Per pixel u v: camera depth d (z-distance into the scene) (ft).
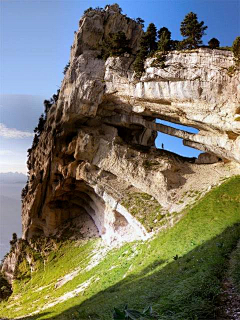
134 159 181.47
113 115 198.39
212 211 131.23
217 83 129.90
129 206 163.73
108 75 174.09
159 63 147.43
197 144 172.76
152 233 143.95
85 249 191.72
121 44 176.96
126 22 211.20
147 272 104.83
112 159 183.83
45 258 211.61
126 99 172.45
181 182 170.19
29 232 240.12
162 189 165.68
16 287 202.69
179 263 88.43
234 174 161.79
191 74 136.67
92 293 115.85
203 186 161.99
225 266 66.85
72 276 162.91
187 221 132.05
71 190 217.97
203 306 49.70
